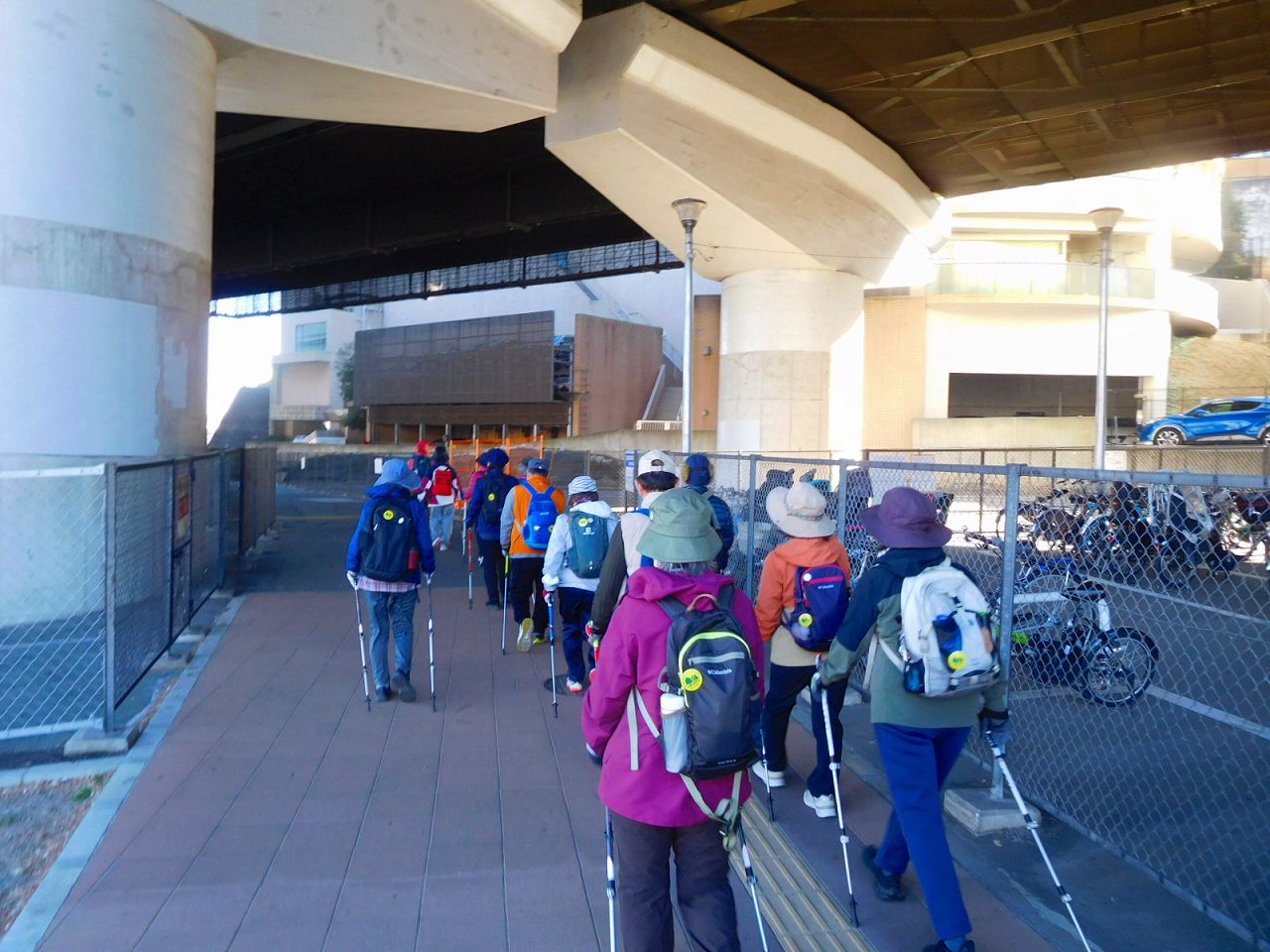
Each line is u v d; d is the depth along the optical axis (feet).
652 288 162.71
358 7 35.29
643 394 145.18
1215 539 17.93
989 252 108.58
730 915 10.19
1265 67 48.16
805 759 19.63
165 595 25.94
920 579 12.17
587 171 53.31
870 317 103.19
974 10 42.39
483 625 31.81
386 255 113.60
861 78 51.55
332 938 12.27
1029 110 55.21
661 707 9.68
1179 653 26.32
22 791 16.88
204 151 32.73
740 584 32.22
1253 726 13.37
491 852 14.75
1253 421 84.69
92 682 22.58
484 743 19.81
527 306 176.35
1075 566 20.52
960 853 15.14
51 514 27.09
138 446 29.86
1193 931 12.71
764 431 65.46
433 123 43.47
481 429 149.79
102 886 13.48
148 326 30.07
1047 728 21.16
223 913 12.80
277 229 101.71
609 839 10.86
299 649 27.61
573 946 12.17
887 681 12.46
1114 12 42.24
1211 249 131.64
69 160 28.09
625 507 48.85
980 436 95.35
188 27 31.50
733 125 54.60
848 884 12.95
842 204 62.85
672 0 45.75
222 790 17.03
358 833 15.35
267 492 57.62
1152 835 15.69
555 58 42.19
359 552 22.08
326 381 237.86
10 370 27.40
